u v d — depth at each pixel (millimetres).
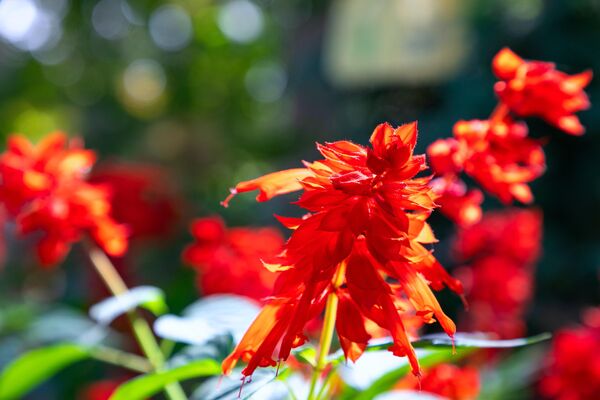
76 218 574
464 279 791
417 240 401
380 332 491
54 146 583
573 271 1647
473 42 1715
